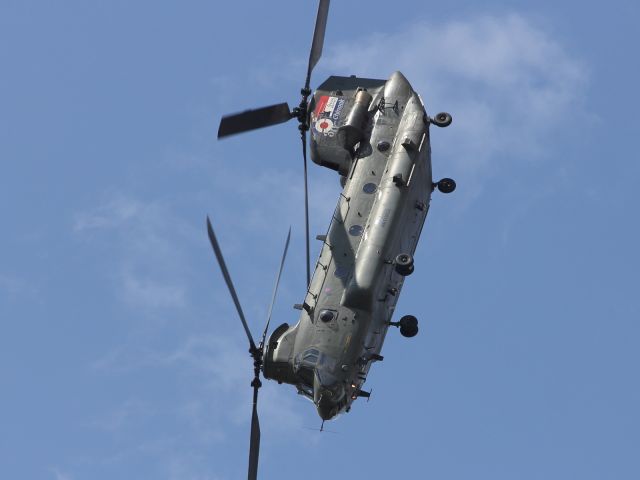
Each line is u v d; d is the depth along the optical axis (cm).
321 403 19550
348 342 19650
